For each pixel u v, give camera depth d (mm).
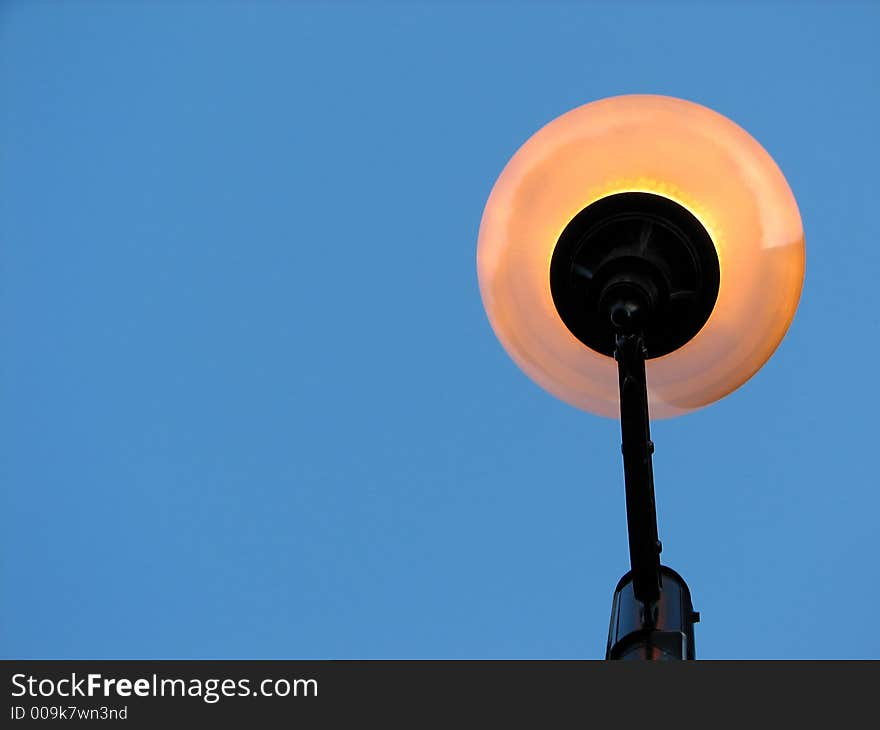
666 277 4441
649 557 4027
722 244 4660
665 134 4734
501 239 4969
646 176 4723
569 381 4980
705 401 4918
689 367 4715
